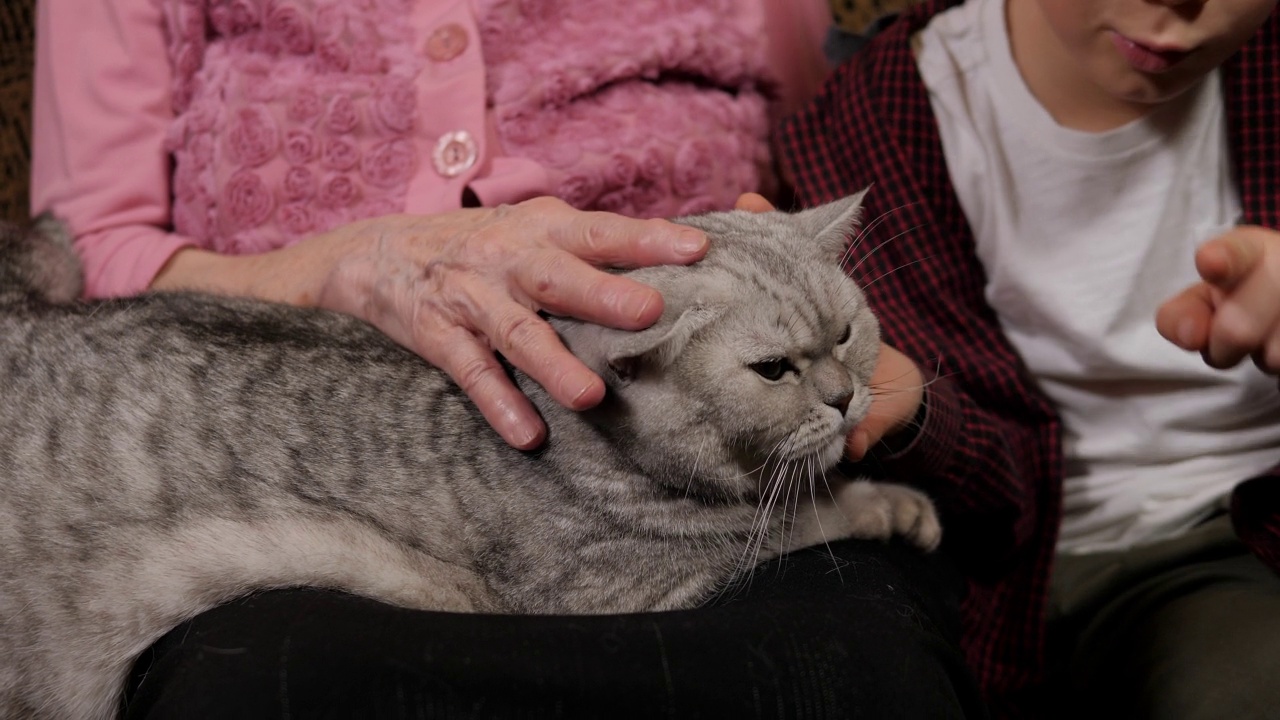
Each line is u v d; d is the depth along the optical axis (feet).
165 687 2.60
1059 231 4.53
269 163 4.61
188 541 3.26
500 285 3.27
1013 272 4.63
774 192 5.44
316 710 2.43
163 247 4.70
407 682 2.45
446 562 3.37
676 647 2.60
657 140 4.66
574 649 2.55
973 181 4.64
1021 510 4.42
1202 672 3.76
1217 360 2.86
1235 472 4.43
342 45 4.54
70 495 3.33
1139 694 3.96
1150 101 3.92
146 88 5.05
